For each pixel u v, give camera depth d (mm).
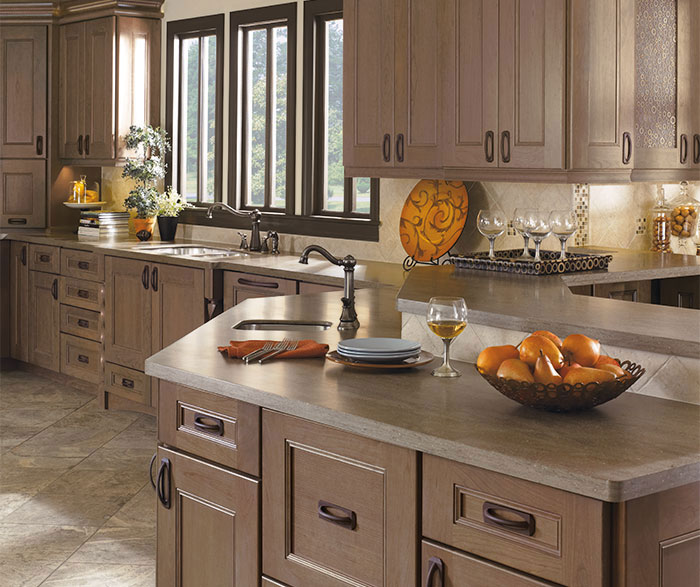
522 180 3740
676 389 2053
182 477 2463
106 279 5680
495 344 2438
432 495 1835
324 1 5254
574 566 1597
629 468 1585
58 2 6535
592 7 3584
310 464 2092
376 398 2090
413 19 4117
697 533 1681
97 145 6371
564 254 3814
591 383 1865
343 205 5367
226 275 4930
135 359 5480
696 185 4938
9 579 3262
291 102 5500
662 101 3971
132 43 6289
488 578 1738
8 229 6727
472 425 1866
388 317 3213
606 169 3693
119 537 3654
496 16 3764
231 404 2293
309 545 2115
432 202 4418
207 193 6320
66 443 4918
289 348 2578
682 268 3881
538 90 3639
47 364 6320
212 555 2385
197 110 6293
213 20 5977
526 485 1668
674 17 3984
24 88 6656
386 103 4273
